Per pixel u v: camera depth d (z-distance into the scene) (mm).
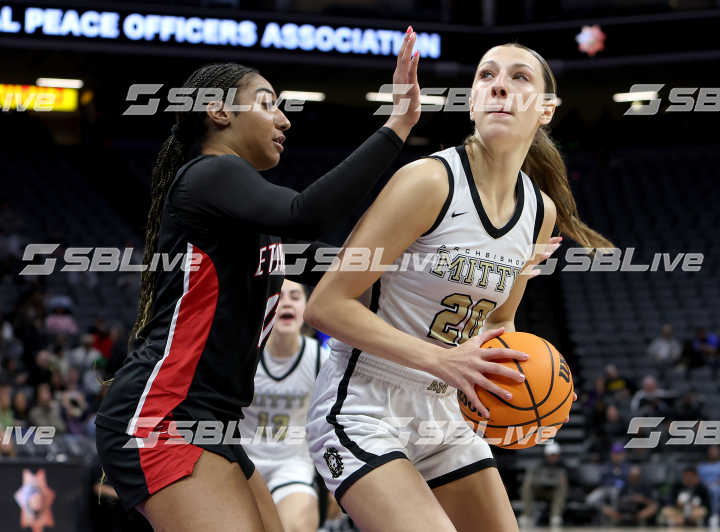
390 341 2221
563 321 13844
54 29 13031
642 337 13047
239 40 13617
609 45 14305
